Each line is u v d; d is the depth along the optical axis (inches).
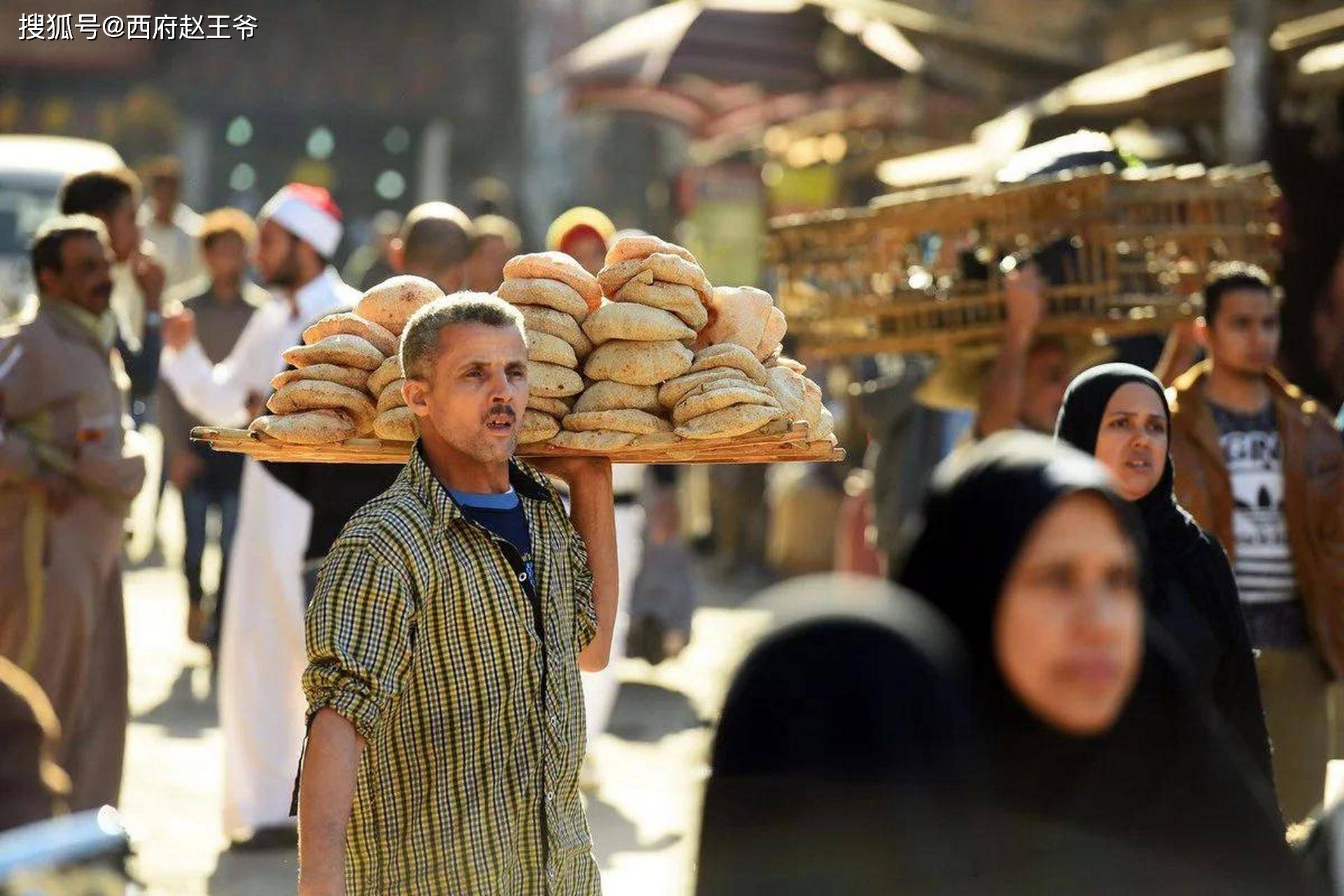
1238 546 621.9
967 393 768.9
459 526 387.5
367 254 1961.1
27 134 3540.8
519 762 386.6
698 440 417.1
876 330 739.4
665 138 3189.0
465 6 4028.1
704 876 293.0
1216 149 1106.7
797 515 1462.8
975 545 295.1
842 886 281.9
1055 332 703.7
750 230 1870.1
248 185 4033.0
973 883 282.4
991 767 293.0
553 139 3545.8
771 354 451.5
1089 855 297.4
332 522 689.6
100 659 672.4
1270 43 1010.1
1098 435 478.3
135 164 3750.0
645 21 1734.7
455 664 381.1
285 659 743.7
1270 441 628.1
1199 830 325.4
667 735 973.2
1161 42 1812.3
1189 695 333.7
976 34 1483.8
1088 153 772.6
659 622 1130.7
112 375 672.4
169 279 1425.9
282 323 784.9
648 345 426.9
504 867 382.3
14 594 644.1
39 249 658.8
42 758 297.0
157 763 875.4
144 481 676.1
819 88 1653.5
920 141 1550.2
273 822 742.5
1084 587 293.0
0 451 633.6
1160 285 703.7
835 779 286.0
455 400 388.5
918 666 288.8
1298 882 330.3
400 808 379.6
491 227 1042.1
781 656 295.1
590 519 438.0
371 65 3983.8
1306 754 623.8
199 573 1097.4
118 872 255.3
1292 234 1048.8
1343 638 615.5
